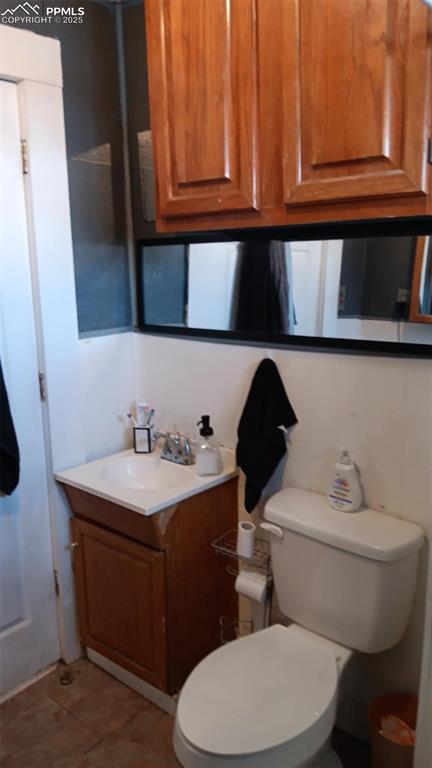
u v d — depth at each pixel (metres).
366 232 1.47
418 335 1.43
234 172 1.42
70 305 1.87
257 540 1.87
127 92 1.94
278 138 1.33
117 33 1.91
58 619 2.03
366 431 1.57
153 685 1.83
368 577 1.43
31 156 1.69
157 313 2.03
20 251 1.73
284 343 1.69
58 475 1.89
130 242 2.06
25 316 1.78
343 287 1.54
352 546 1.43
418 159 1.14
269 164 1.36
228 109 1.39
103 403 2.05
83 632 2.04
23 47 1.62
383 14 1.12
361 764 1.65
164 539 1.68
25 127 1.67
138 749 1.70
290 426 1.73
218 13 1.35
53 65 1.70
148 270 2.03
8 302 1.72
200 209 1.50
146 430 2.07
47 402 1.85
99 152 1.91
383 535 1.45
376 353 1.51
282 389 1.72
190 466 1.92
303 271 1.61
